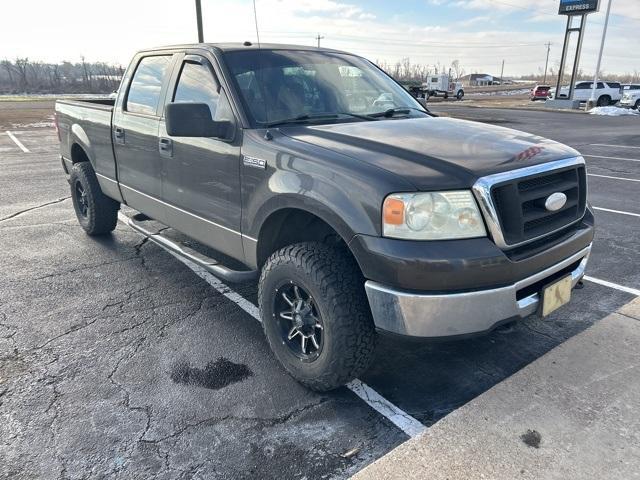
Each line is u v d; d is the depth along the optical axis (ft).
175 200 13.14
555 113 95.14
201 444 8.51
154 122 13.48
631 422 8.75
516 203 8.45
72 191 19.69
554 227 9.39
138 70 15.02
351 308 8.88
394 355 11.23
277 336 10.34
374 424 9.03
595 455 8.02
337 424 9.02
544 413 9.00
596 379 9.95
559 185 9.45
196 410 9.37
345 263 9.07
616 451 8.10
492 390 9.65
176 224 13.55
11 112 83.20
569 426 8.67
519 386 9.75
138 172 14.64
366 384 10.20
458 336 8.28
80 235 19.54
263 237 10.62
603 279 15.19
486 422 8.79
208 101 11.88
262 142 10.23
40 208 23.84
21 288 14.60
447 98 164.04
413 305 8.02
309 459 8.20
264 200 10.05
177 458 8.20
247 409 9.42
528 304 8.82
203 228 12.38
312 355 9.67
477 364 10.85
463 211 8.11
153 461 8.12
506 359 11.03
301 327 9.80
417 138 9.84
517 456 8.02
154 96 13.92
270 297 10.21
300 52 13.12
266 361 11.03
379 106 12.67
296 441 8.60
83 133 17.65
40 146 46.03
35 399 9.62
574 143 49.21
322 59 13.29
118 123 15.23
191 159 12.07
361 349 9.05
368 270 8.32
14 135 54.34
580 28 106.32
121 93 15.51
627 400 9.31
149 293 14.37
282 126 10.85
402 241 8.02
